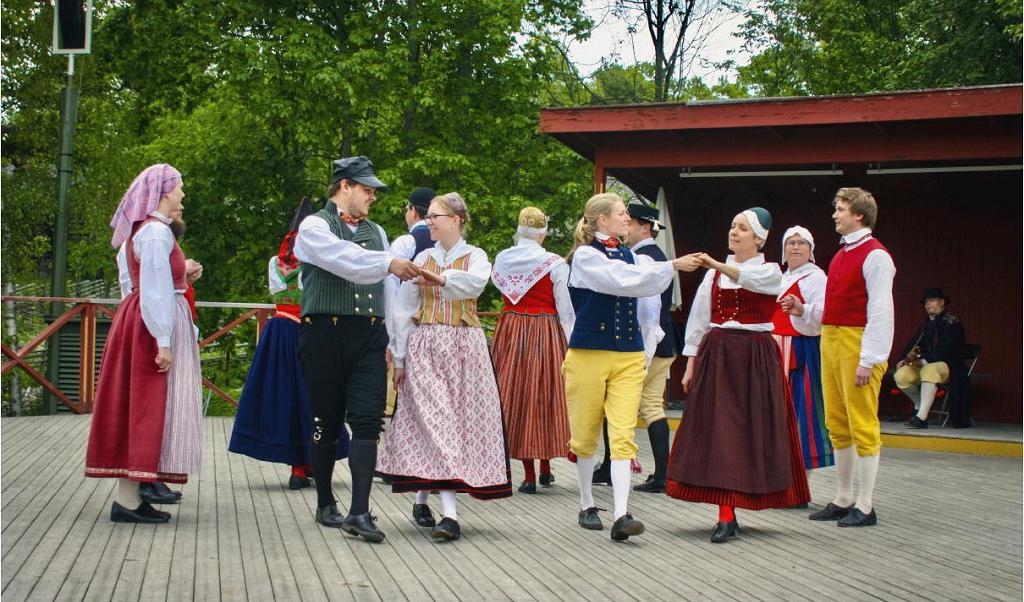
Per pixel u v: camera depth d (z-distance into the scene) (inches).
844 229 203.2
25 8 609.3
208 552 161.8
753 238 189.3
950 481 269.6
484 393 183.0
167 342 177.9
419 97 645.3
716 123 357.7
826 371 206.4
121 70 684.1
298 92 636.7
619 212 186.2
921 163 402.0
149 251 177.5
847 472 207.6
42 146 635.5
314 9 684.7
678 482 184.4
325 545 169.6
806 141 368.5
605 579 151.6
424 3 667.4
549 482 245.6
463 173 666.2
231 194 709.3
